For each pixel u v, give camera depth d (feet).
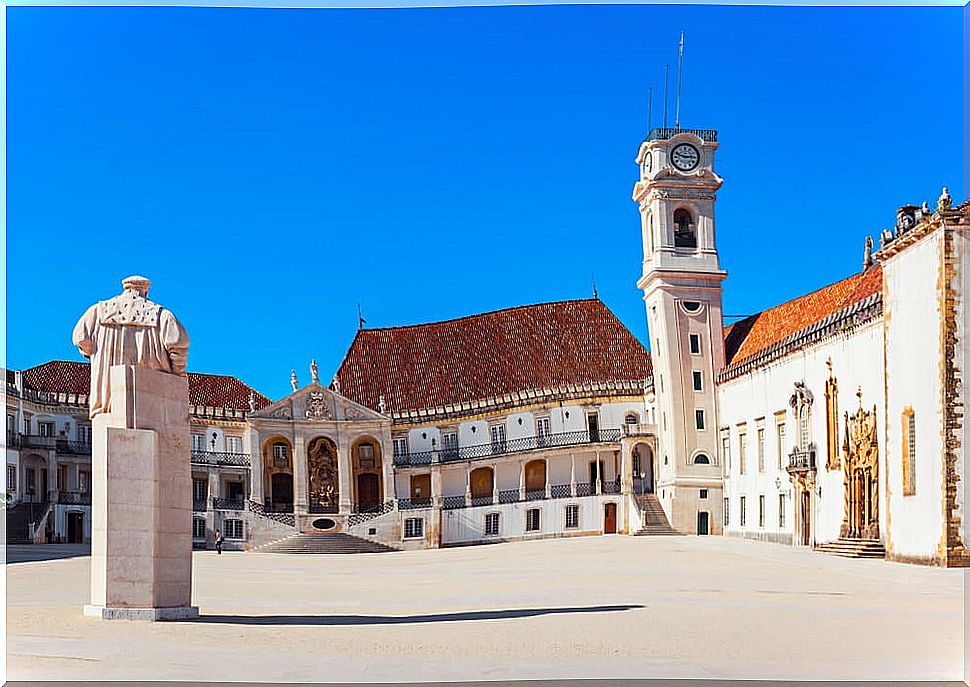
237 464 335.06
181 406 87.97
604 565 179.32
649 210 297.74
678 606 104.63
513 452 319.06
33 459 313.32
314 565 221.66
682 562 181.78
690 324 289.94
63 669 62.85
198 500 332.80
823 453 217.15
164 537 85.97
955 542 159.74
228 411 343.67
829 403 213.66
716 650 72.54
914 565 168.66
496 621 90.38
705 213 293.43
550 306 349.20
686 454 285.02
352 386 350.64
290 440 323.98
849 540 196.44
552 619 91.97
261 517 310.86
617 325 336.29
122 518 84.28
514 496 318.04
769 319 277.23
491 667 65.05
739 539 256.52
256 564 222.89
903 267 174.70
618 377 321.11
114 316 85.81
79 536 319.27
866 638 78.69
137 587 84.53
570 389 315.78
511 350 342.03
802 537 226.99
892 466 178.91
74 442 326.24
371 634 80.28
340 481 323.16
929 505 165.78
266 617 93.50
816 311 247.09
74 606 98.73
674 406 286.05
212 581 156.87
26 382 325.01
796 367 232.53
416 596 124.06
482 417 327.88
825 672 63.82
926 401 166.71
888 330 180.14
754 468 258.98
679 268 289.94
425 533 314.96
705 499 284.00
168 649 70.13
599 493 303.48
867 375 195.72
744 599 113.60
